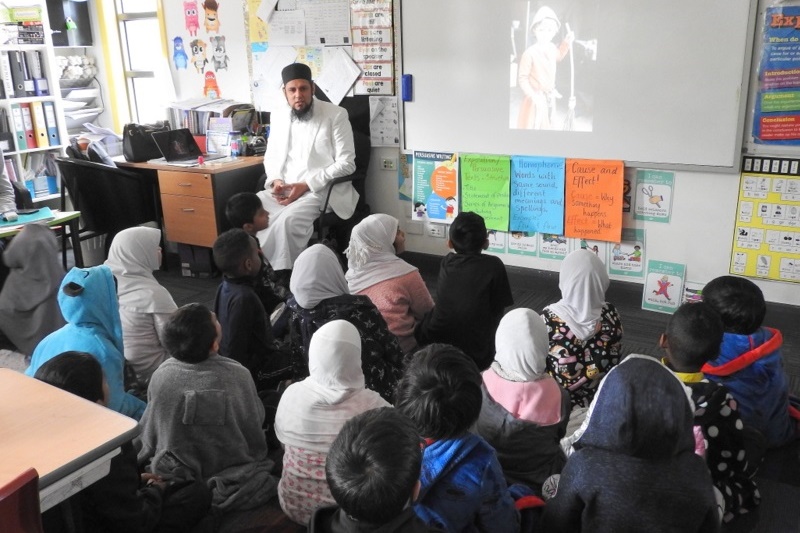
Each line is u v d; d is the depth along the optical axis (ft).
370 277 9.16
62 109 16.34
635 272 12.15
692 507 4.33
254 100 15.74
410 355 8.70
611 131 11.68
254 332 8.34
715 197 11.10
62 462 3.92
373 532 3.84
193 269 14.78
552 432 6.09
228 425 6.75
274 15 14.74
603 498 4.42
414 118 13.64
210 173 13.69
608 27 11.23
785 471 7.33
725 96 10.55
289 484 6.23
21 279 9.93
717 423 5.87
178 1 15.97
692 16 10.52
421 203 14.07
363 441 3.84
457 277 8.86
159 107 17.29
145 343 8.63
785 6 9.78
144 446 6.79
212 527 6.41
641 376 4.28
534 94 12.22
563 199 12.39
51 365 5.39
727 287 7.04
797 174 10.28
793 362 10.04
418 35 13.10
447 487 4.92
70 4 16.79
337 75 14.29
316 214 13.47
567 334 7.56
